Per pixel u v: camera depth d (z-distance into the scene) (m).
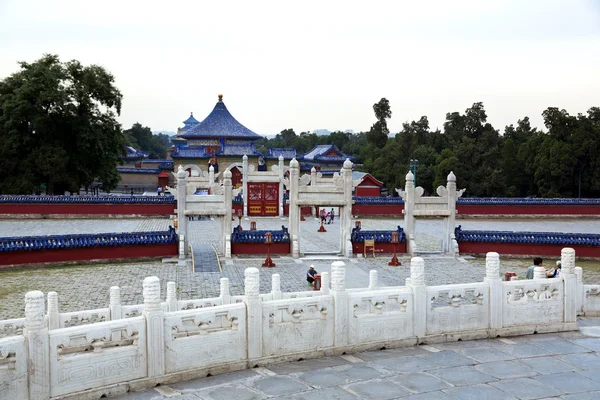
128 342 12.11
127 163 124.50
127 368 11.48
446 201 37.28
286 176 72.56
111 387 11.23
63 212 57.06
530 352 14.38
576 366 13.41
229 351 12.68
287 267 33.09
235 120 108.06
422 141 102.56
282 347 13.34
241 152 102.62
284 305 13.33
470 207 63.03
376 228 54.22
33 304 10.42
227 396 11.34
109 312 17.16
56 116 61.84
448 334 15.18
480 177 84.44
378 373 12.73
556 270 19.98
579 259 36.66
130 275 30.14
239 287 27.58
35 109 60.31
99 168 67.06
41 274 30.09
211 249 37.50
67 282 28.09
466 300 21.06
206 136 103.50
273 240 36.16
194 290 26.81
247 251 36.09
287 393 11.54
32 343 10.37
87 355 11.05
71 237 32.91
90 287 27.02
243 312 12.81
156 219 58.59
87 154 64.88
